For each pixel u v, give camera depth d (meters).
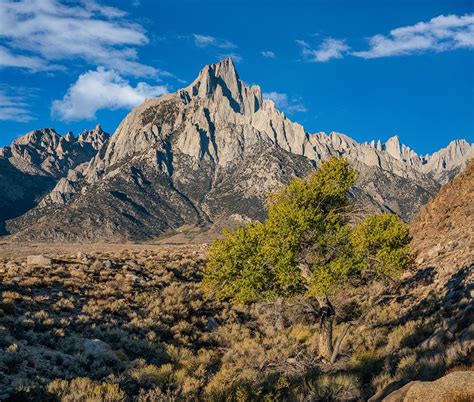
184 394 15.85
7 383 13.77
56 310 22.36
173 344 22.45
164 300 27.83
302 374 16.94
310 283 17.73
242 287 18.33
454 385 7.60
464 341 12.02
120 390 15.27
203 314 27.45
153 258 39.78
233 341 23.67
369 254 18.48
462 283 20.27
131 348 20.08
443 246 30.09
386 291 27.09
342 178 19.58
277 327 25.38
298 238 17.89
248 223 20.30
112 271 32.25
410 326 18.89
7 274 27.03
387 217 18.64
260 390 15.33
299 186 19.58
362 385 14.34
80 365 16.80
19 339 17.50
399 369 13.46
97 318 22.55
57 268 30.44
